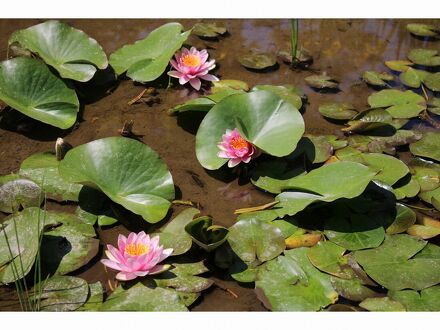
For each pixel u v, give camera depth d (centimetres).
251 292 180
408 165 229
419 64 297
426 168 227
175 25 284
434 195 214
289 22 333
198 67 269
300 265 185
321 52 308
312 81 279
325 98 272
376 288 181
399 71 294
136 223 203
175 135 246
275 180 218
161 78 281
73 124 244
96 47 273
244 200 214
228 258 188
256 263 186
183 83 269
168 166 229
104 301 174
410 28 328
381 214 203
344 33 326
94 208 206
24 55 278
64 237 193
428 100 270
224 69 289
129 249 181
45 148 236
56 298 173
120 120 253
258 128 227
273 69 292
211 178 224
